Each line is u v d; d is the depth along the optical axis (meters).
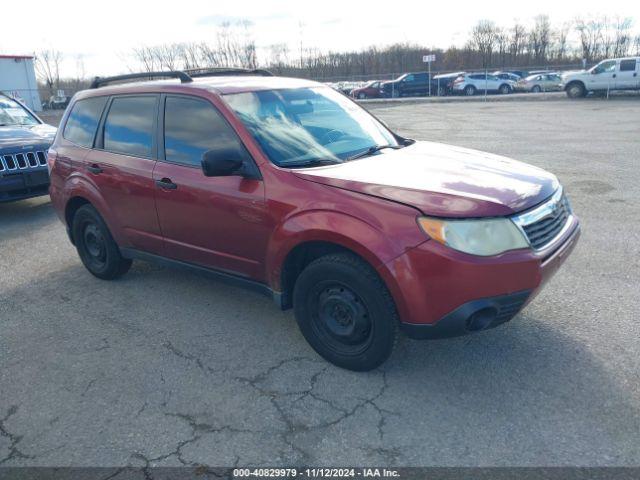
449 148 4.37
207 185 3.91
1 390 3.54
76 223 5.28
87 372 3.70
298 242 3.42
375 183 3.28
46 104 44.19
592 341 3.73
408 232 3.04
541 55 68.81
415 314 3.09
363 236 3.13
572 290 4.53
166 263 4.57
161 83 4.46
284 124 4.02
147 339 4.12
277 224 3.53
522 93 36.59
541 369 3.44
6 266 5.92
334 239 3.25
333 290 3.44
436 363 3.57
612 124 16.30
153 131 4.39
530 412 3.04
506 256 3.00
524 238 3.09
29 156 7.52
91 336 4.21
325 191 3.35
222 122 3.91
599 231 5.99
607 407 3.04
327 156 3.85
